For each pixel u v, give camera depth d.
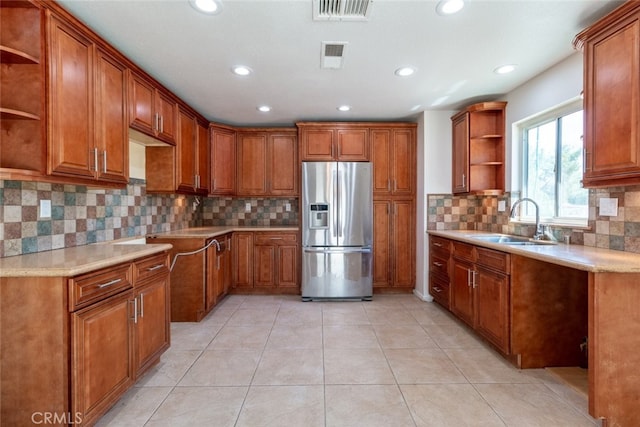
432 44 2.10
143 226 2.97
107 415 1.64
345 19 1.82
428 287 3.66
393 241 3.91
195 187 3.45
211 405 1.73
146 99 2.46
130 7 1.70
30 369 1.34
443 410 1.69
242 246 3.94
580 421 1.60
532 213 2.90
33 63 1.54
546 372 2.08
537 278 2.13
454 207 3.68
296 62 2.35
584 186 1.87
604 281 1.50
